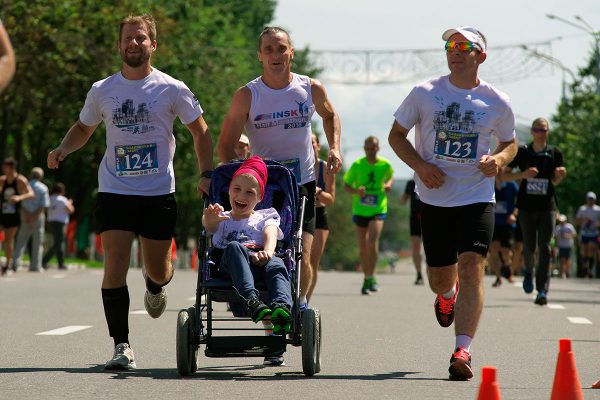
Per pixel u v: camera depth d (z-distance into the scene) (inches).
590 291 2301.9
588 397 746.2
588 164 5059.1
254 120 938.1
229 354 822.5
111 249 895.7
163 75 905.5
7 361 928.3
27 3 3476.9
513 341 1140.5
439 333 1213.1
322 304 1681.8
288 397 730.8
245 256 814.5
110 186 899.4
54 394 735.7
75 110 3814.0
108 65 3750.0
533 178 1652.3
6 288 1978.3
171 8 5044.3
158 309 999.6
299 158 943.7
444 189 879.1
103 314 1414.9
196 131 913.5
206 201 879.1
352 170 1937.7
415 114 883.4
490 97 877.2
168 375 843.4
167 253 922.1
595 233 3777.1
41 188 2672.2
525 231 1675.7
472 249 861.8
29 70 3627.0
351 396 738.2
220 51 5123.0
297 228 870.4
